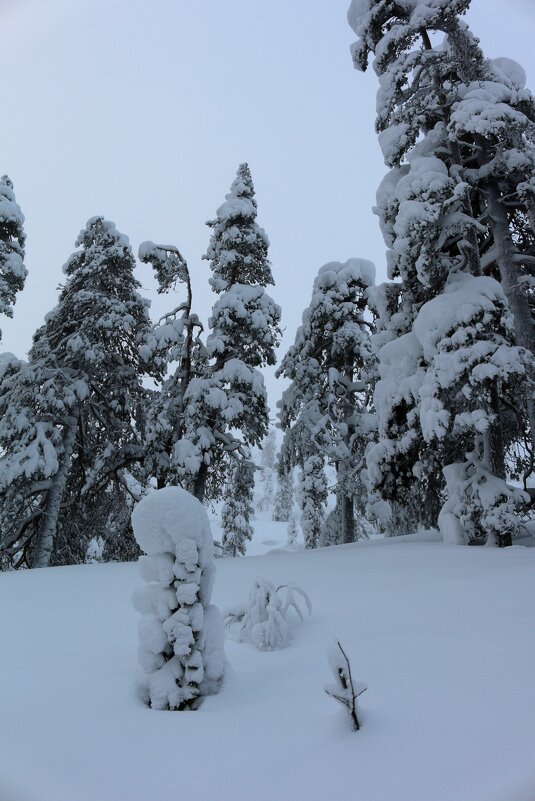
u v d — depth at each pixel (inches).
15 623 226.2
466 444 480.7
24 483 651.5
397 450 484.1
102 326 747.4
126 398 758.5
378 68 550.0
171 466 640.4
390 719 105.7
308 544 855.7
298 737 104.3
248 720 116.3
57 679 154.6
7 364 756.0
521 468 522.3
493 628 161.5
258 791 86.6
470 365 396.2
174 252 719.7
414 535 528.7
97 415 755.4
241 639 189.0
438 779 82.4
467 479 427.2
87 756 103.1
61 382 697.6
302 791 85.0
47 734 114.7
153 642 140.3
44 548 674.8
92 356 708.0
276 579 295.0
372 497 723.4
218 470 738.8
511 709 103.0
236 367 685.9
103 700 135.6
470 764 85.3
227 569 352.2
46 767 98.7
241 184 837.2
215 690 140.7
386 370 504.7
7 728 119.2
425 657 141.3
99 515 786.8
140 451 718.5
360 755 93.4
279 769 92.9
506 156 467.2
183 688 134.9
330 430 767.7
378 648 154.8
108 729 116.4
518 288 474.3
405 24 550.9
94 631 208.8
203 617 147.3
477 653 139.7
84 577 350.0
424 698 114.0
